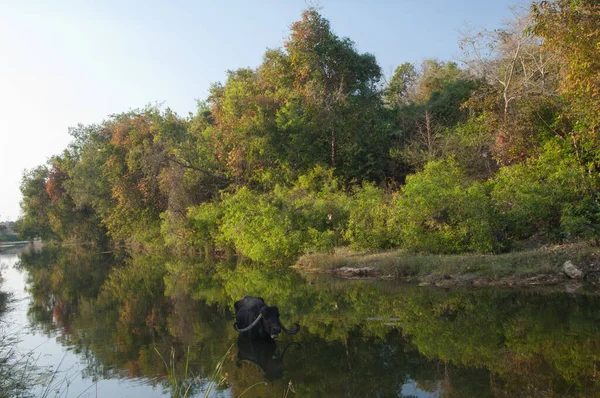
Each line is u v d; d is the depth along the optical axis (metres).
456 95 24.94
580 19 11.30
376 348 7.28
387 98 31.19
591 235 12.68
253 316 8.32
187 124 32.97
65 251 41.84
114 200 38.06
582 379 5.53
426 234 15.14
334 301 11.03
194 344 7.88
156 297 13.12
